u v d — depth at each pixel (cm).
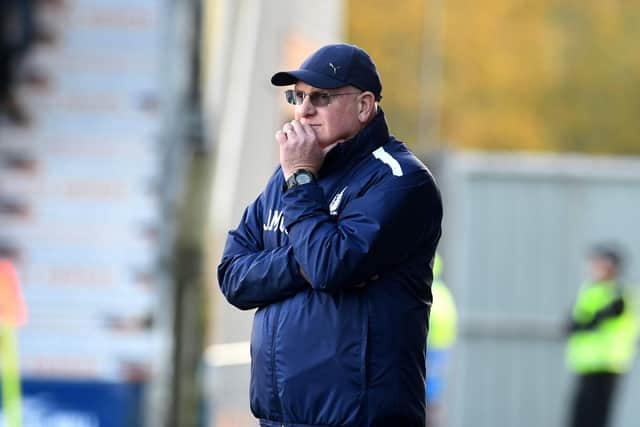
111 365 2991
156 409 3012
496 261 5438
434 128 13775
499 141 14162
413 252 1427
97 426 2969
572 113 14312
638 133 14400
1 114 3173
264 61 3672
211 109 3238
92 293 3055
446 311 4750
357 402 1377
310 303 1398
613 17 14450
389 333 1393
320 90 1438
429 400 4759
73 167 3123
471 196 5450
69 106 3172
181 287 3125
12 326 3011
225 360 3331
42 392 2978
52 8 3219
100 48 3177
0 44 3186
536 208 5434
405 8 13888
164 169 3125
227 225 3353
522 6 14262
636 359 5341
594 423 4719
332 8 4338
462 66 14200
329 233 1380
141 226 3095
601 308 4706
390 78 13912
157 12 3177
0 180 3122
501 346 5441
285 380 1399
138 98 3158
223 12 3378
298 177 1421
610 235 5431
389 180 1413
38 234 3092
